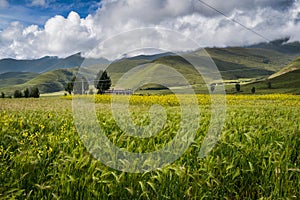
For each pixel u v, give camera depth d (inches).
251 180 189.2
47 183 161.6
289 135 250.7
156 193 162.6
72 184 158.4
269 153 204.1
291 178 191.8
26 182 165.9
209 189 171.9
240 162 198.8
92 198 155.6
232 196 179.5
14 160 176.6
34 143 213.2
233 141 227.5
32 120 326.6
